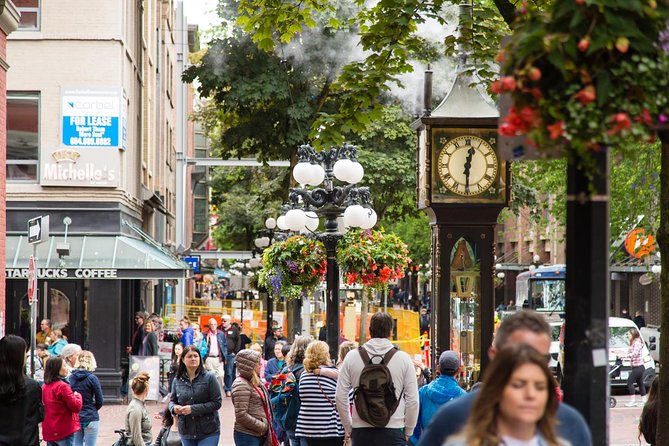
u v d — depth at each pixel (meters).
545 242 124.31
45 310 50.44
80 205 51.25
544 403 7.70
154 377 49.25
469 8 23.81
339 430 23.08
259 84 58.97
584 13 8.36
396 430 19.06
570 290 8.93
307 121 60.50
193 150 131.62
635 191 53.31
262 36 25.05
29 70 51.59
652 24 8.56
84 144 51.41
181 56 88.19
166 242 92.00
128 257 49.94
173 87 105.94
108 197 51.44
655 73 8.48
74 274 48.84
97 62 51.72
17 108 51.59
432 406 19.72
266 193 84.38
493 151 23.80
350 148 32.44
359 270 32.91
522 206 80.56
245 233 117.31
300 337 24.86
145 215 70.69
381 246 33.28
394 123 73.00
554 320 65.38
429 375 27.55
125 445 24.17
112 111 51.59
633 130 8.41
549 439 7.86
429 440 8.97
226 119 62.22
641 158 47.19
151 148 76.19
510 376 7.64
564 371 9.15
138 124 64.31
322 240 32.53
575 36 8.37
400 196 79.62
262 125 60.97
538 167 68.00
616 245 62.97
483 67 24.05
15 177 51.50
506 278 139.12
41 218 30.28
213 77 59.41
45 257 49.50
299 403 24.19
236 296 128.12
